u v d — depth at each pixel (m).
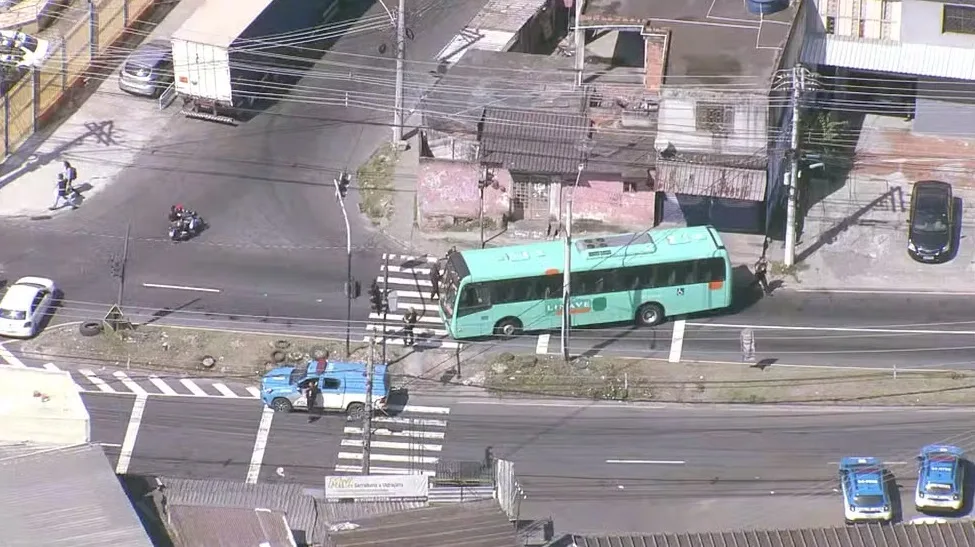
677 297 118.31
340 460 109.31
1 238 126.62
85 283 123.06
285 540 81.38
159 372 116.00
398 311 121.19
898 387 113.62
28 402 113.00
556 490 106.88
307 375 111.31
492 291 116.19
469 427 111.69
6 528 79.12
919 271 124.06
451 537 78.88
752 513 105.00
